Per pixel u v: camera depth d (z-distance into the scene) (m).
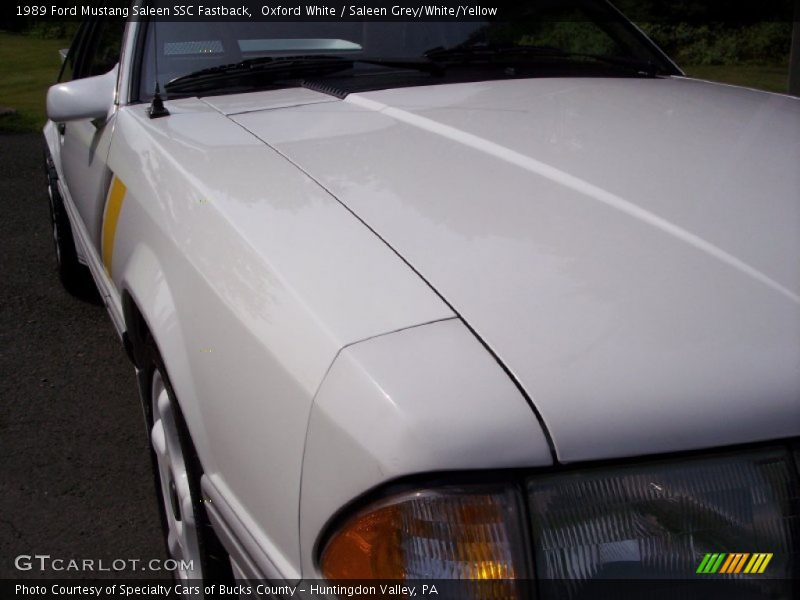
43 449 2.76
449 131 1.89
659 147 1.76
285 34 2.75
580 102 2.14
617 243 1.35
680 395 1.07
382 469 1.05
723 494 1.08
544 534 1.04
